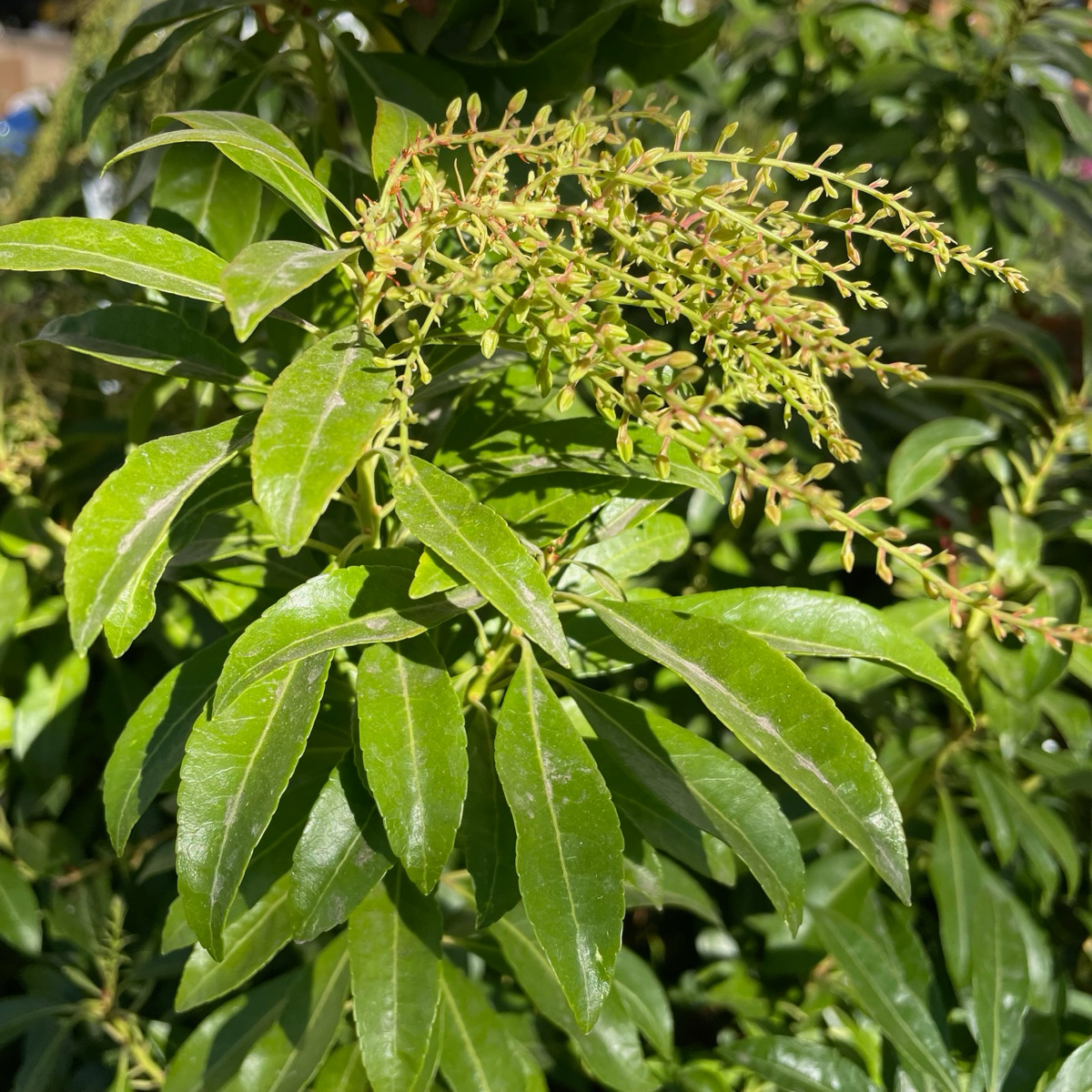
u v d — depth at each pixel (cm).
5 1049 41
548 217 20
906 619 32
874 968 30
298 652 20
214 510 23
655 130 44
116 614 20
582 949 20
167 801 39
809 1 46
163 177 29
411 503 20
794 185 44
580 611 26
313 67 32
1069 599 30
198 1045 27
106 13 52
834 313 18
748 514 37
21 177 53
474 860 23
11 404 37
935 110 42
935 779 34
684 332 40
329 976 27
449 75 30
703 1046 39
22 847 37
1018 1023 29
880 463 36
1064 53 37
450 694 21
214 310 30
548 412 29
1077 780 32
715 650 21
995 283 43
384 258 19
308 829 22
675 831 26
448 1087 28
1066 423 34
